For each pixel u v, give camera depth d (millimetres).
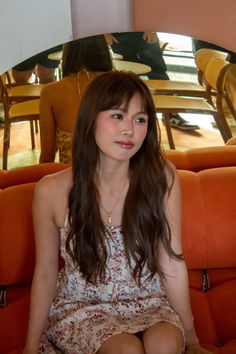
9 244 1477
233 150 1747
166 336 1159
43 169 1671
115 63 1859
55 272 1350
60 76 1858
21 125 1890
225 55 1877
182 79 1891
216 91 1904
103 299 1331
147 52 1861
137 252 1299
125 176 1324
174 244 1322
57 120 1892
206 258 1527
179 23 1864
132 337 1169
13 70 1851
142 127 1247
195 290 1557
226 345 1401
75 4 1844
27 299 1505
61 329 1290
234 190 1543
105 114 1225
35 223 1349
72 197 1306
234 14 1846
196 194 1539
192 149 1782
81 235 1296
